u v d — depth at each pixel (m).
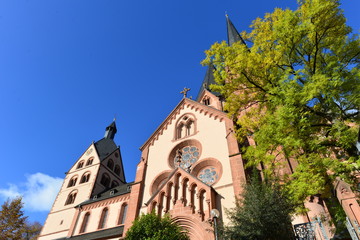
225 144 23.62
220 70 15.50
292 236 13.32
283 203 13.62
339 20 12.26
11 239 32.53
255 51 14.28
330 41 12.80
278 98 12.41
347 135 10.70
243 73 14.03
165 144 27.67
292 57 14.10
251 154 14.36
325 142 11.82
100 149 50.94
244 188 15.64
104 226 29.05
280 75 13.59
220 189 20.33
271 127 12.10
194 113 28.84
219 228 14.26
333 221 16.72
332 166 10.73
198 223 17.77
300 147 12.17
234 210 16.03
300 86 12.30
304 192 11.00
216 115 26.88
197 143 25.52
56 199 42.47
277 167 14.94
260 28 14.55
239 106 15.21
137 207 22.83
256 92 14.67
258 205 13.55
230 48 15.01
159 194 21.09
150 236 16.08
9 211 34.22
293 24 12.79
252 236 12.78
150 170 25.84
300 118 11.90
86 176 44.94
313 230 15.46
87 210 32.38
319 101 12.38
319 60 13.25
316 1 11.88
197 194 19.64
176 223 18.61
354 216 16.45
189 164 23.56
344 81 11.42
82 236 28.91
